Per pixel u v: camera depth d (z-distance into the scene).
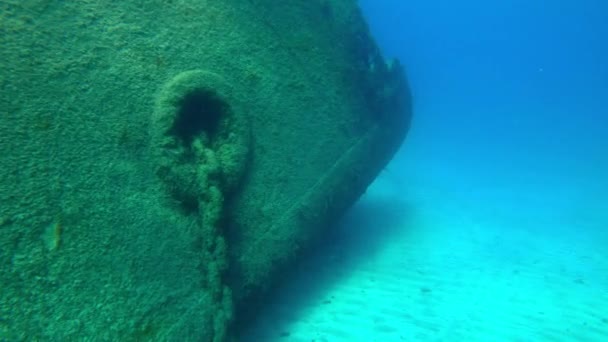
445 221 7.93
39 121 2.46
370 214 7.63
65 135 2.53
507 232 7.52
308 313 4.03
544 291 4.80
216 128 3.26
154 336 2.38
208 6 3.48
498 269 5.55
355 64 4.62
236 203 3.24
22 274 2.12
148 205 2.71
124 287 2.39
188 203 2.91
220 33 3.48
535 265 5.74
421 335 3.74
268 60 3.76
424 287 4.82
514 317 4.15
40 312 2.09
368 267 5.29
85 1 2.90
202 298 2.70
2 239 2.12
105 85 2.78
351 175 4.35
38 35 2.63
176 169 2.84
